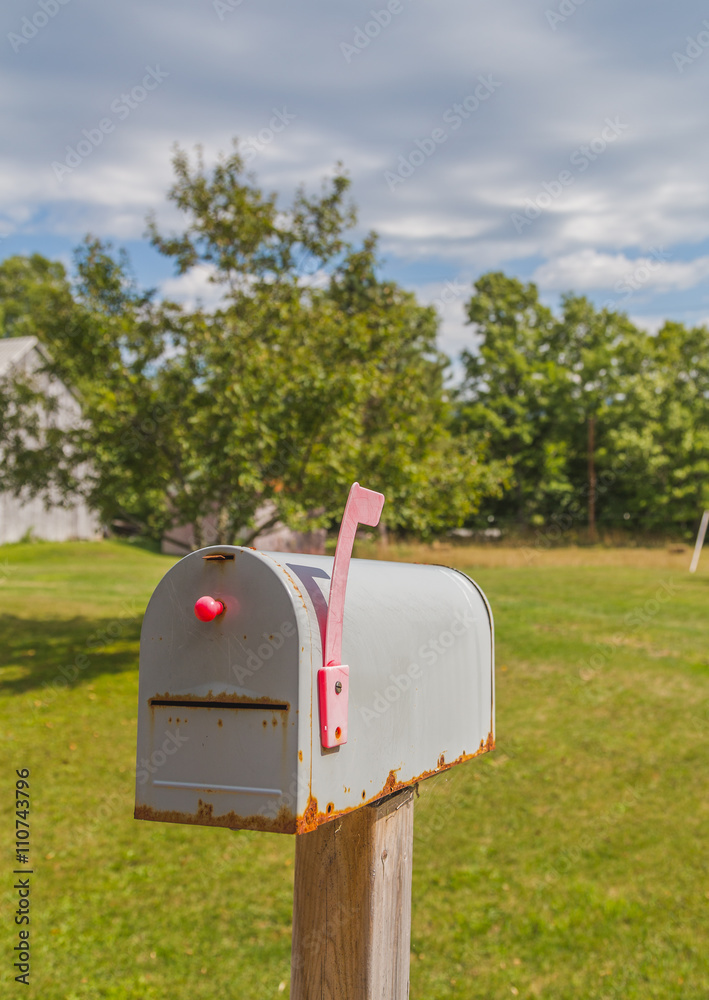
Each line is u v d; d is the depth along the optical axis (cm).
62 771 664
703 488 3494
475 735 209
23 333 4075
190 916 447
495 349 3988
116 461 1023
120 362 998
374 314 1133
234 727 135
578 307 4141
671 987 382
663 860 511
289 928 436
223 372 955
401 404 1105
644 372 3878
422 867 506
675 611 1448
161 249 1077
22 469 1056
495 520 3866
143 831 555
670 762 685
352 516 142
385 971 166
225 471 982
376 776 156
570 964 403
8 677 966
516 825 566
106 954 409
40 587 1750
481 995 378
